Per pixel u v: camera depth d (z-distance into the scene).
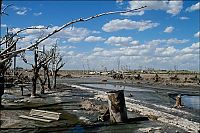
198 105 38.38
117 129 21.45
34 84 44.53
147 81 96.94
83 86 75.50
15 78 61.66
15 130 20.59
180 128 21.95
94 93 54.38
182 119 25.77
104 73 175.50
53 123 23.56
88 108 31.22
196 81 89.75
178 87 73.12
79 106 33.78
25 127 21.70
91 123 23.69
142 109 31.55
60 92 55.09
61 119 25.38
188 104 39.50
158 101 41.66
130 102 39.50
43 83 51.47
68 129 21.30
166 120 24.80
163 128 21.89
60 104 35.78
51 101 39.16
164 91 61.25
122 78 117.25
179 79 96.75
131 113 29.28
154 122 24.28
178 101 35.16
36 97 44.03
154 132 20.47
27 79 74.38
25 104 35.12
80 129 21.34
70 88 66.75
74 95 49.50
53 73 65.00
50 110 30.45
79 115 27.48
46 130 20.88
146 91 60.84
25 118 25.25
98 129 21.42
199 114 29.53
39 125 22.59
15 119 24.75
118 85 80.88
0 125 22.08
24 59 34.56
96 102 38.41
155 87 73.31
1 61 6.31
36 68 44.12
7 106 32.75
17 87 61.09
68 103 36.94
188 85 79.00
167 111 31.20
